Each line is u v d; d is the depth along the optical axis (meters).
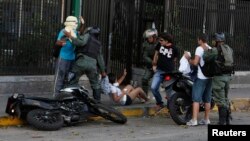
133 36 26.05
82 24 20.12
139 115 20.34
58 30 22.44
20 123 17.17
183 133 17.05
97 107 17.61
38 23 21.92
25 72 21.80
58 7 22.42
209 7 27.48
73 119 17.14
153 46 21.64
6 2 20.98
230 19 28.42
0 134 15.78
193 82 18.38
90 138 15.71
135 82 25.17
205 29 27.36
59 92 17.86
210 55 17.55
